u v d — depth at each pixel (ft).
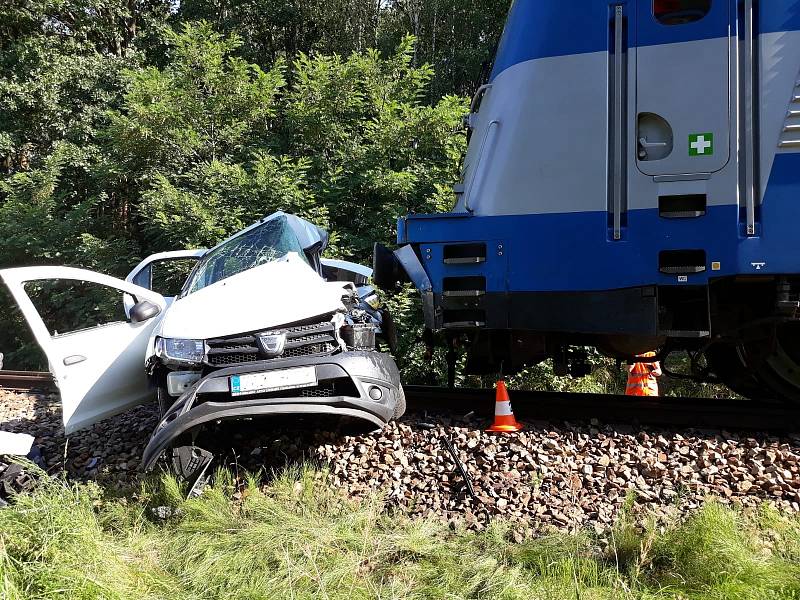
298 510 13.33
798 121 14.71
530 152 16.52
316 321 14.58
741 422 16.78
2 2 54.39
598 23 15.98
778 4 14.84
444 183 36.55
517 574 10.87
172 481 13.71
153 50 61.00
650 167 15.53
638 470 14.80
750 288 16.99
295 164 38.22
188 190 38.40
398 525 12.87
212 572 11.10
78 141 50.62
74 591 9.90
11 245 39.75
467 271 17.08
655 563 11.36
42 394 25.03
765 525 12.38
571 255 16.19
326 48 69.46
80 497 13.00
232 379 13.35
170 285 30.37
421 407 18.78
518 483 14.39
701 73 15.20
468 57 63.93
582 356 19.95
